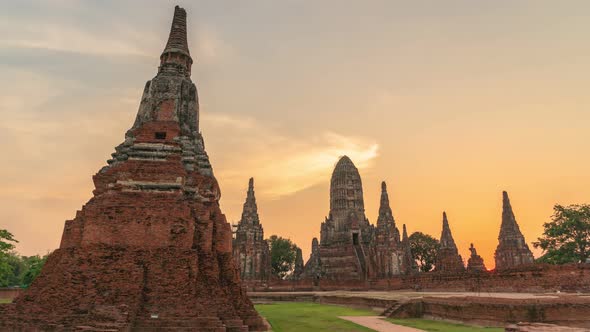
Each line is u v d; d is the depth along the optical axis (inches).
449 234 3105.3
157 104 1107.9
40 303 740.0
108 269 784.9
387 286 2444.6
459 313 936.3
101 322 685.3
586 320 794.2
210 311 765.3
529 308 798.5
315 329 866.8
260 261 3154.5
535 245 2471.7
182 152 1013.2
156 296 768.3
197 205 933.2
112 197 874.8
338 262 3693.4
